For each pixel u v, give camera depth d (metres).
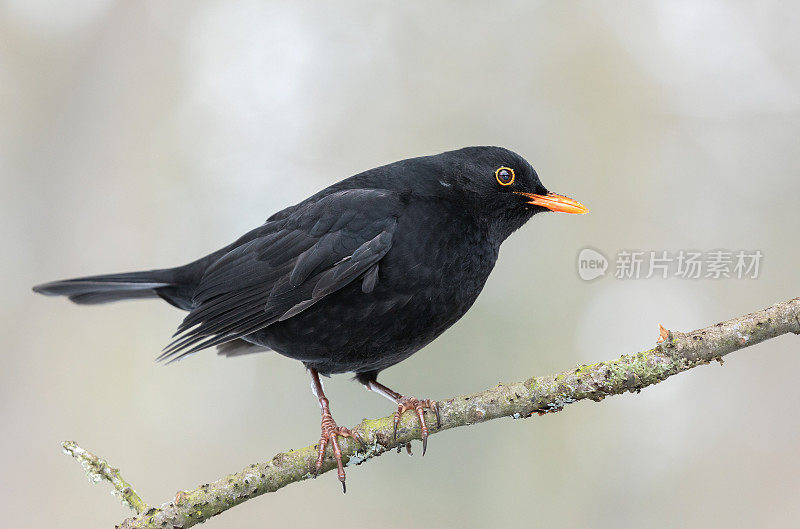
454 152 8.79
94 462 6.56
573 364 13.25
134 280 9.62
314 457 7.01
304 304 7.90
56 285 9.65
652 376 6.45
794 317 6.25
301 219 8.49
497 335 13.38
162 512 6.52
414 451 12.77
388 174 8.73
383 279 7.96
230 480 6.72
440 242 8.16
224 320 8.25
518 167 8.64
